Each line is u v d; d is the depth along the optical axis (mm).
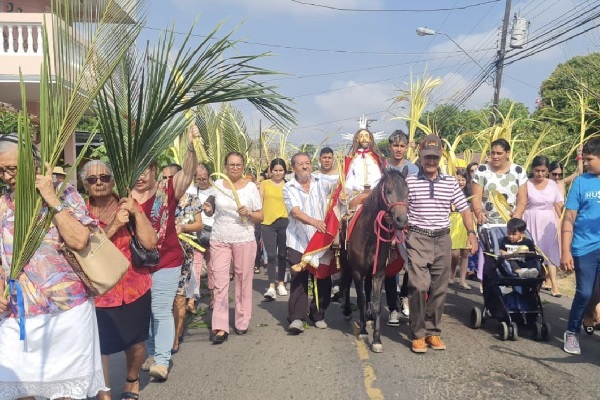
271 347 6711
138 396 5156
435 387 5363
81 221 3664
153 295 5551
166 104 4395
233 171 7082
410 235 6461
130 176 4492
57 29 3506
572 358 6160
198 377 5734
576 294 6199
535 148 10141
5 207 3666
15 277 3523
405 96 9992
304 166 7340
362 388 5348
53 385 3629
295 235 7324
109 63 3742
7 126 9273
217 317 6906
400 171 6922
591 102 12234
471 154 12406
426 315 6520
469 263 10672
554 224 9125
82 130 12141
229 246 7020
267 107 4645
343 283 7867
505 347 6578
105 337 4629
